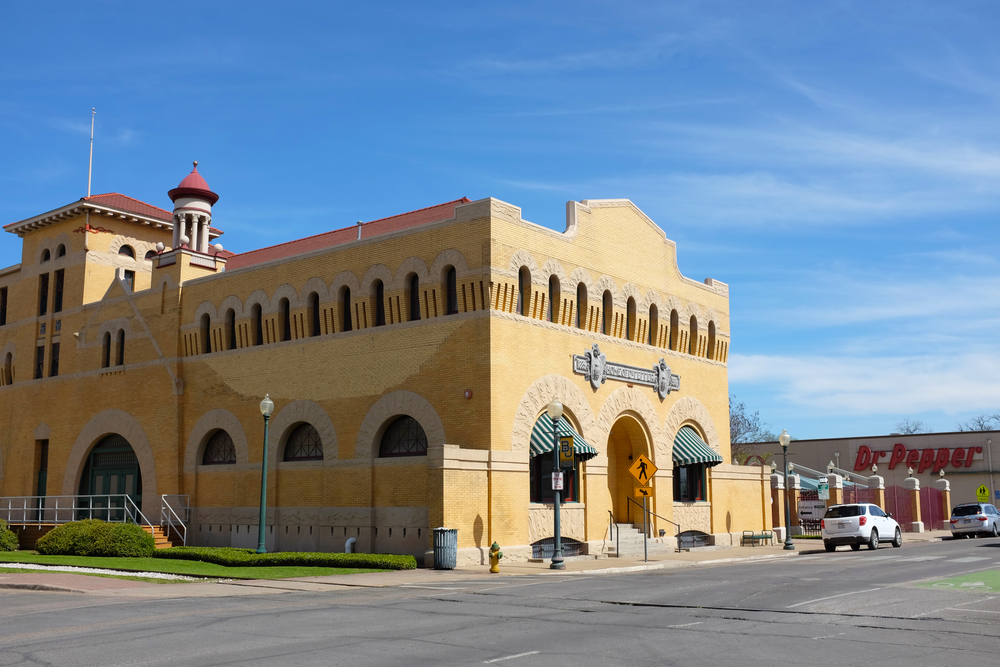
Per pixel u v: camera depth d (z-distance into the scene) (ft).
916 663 35.04
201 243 126.11
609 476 110.01
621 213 109.70
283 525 101.55
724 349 128.26
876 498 165.68
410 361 93.35
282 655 36.50
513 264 91.56
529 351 92.79
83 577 71.51
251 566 83.15
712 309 126.21
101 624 46.34
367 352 97.09
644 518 104.42
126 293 125.59
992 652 37.40
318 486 99.04
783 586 63.16
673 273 118.93
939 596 56.29
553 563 79.87
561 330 97.71
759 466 130.93
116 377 124.57
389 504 92.17
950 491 210.18
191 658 35.99
